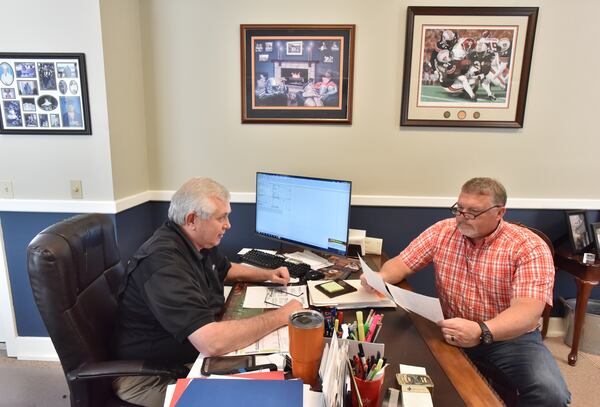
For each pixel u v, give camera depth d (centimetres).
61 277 107
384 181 222
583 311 204
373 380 74
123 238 203
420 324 119
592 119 213
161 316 107
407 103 212
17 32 182
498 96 210
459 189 222
